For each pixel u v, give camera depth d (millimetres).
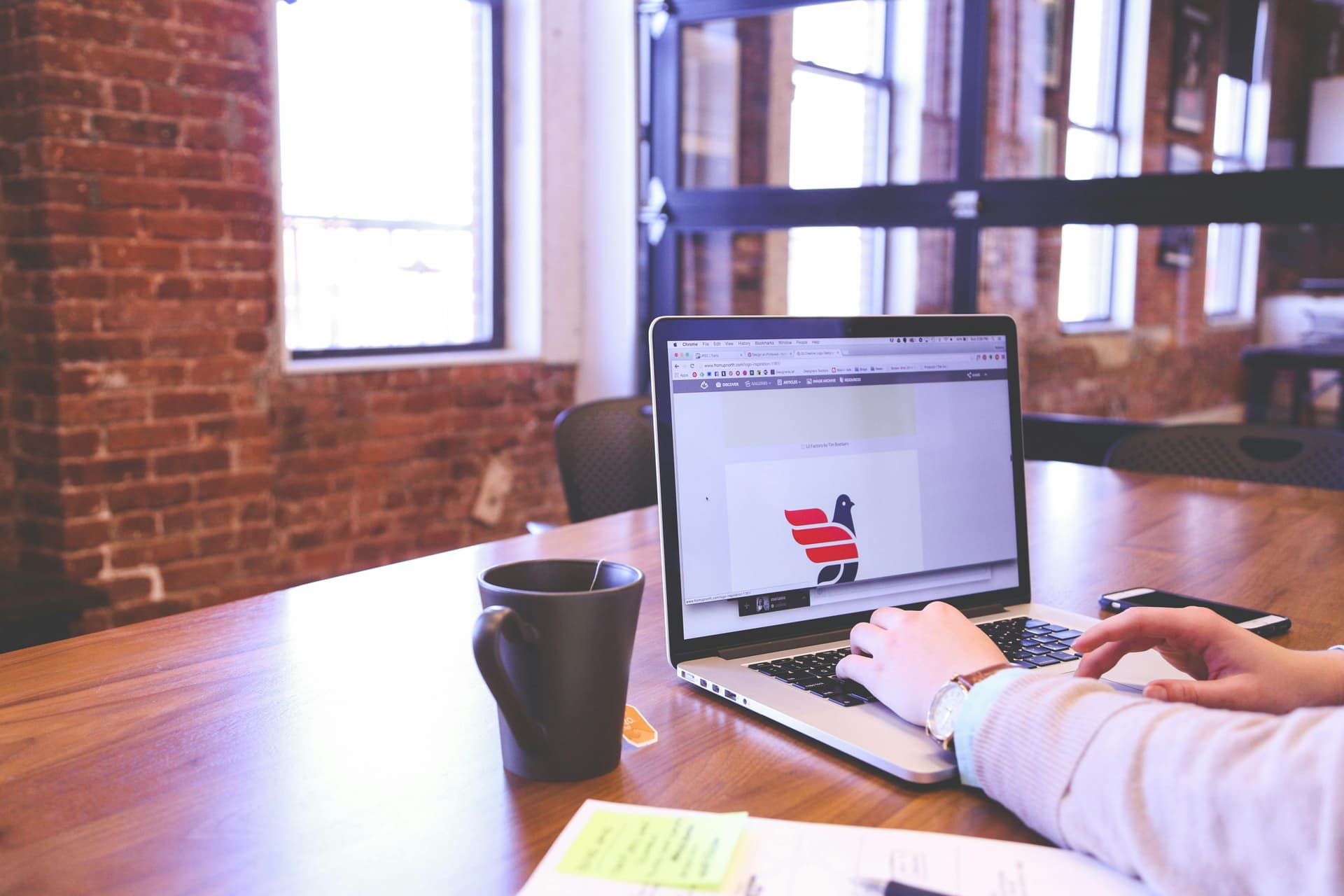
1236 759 586
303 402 3234
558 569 788
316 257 3383
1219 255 3268
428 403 3609
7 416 2719
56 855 624
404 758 768
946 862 622
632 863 610
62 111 2541
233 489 2943
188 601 2869
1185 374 3385
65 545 2635
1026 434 3602
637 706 876
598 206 4098
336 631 1070
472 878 608
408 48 3602
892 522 1045
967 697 719
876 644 841
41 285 2584
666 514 928
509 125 3949
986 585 1094
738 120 3900
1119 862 604
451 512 3732
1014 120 3430
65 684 912
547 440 4074
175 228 2764
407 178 3646
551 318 4047
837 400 1028
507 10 3906
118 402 2693
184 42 2736
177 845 639
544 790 722
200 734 805
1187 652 859
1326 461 2039
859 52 3676
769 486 980
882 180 3666
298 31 3258
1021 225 3404
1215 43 3121
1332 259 3111
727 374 970
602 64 4020
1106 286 3443
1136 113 3248
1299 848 542
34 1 2494
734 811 694
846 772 756
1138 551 1442
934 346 1099
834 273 3795
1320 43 2988
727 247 3961
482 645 666
